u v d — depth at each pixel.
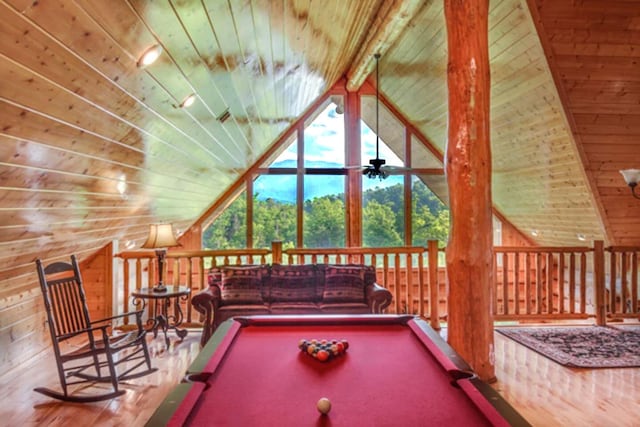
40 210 2.34
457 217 3.18
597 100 4.07
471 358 3.16
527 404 2.92
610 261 5.35
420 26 4.61
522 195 6.35
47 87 1.51
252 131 4.65
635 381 3.34
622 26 3.56
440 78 5.46
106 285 4.57
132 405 2.88
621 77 3.88
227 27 2.11
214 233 7.36
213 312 4.07
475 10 3.11
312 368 1.76
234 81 2.86
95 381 3.18
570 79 3.92
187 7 1.69
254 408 1.38
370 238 7.54
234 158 5.20
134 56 1.74
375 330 2.35
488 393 1.44
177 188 4.36
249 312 4.09
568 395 3.07
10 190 1.92
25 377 3.40
